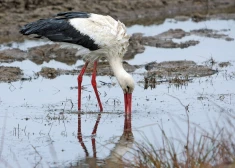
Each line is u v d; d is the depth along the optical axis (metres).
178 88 16.36
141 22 26.94
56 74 18.00
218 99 15.17
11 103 15.00
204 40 22.80
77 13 15.15
